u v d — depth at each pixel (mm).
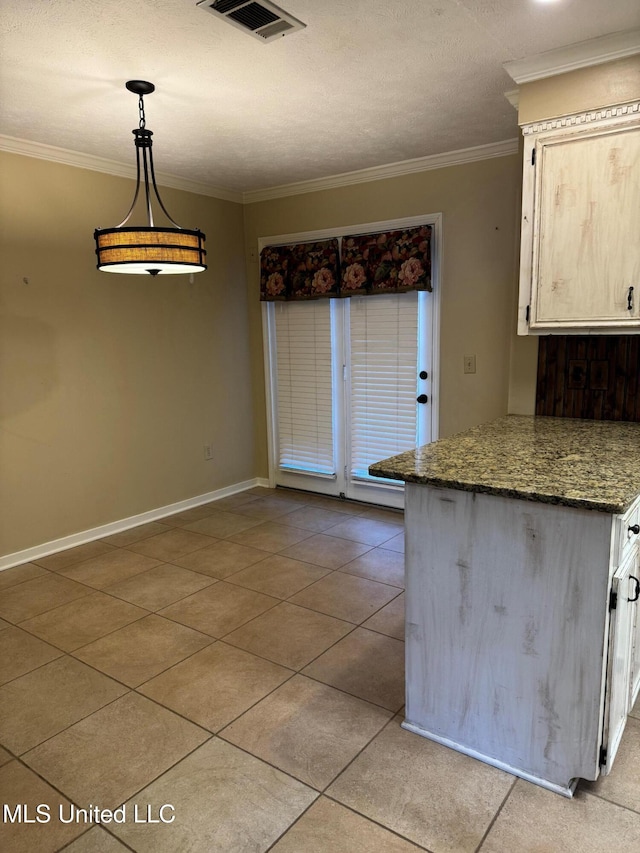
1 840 1629
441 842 1595
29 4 1847
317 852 1570
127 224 3869
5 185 3240
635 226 2309
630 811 1692
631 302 2361
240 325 4777
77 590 3148
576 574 1657
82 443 3770
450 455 2152
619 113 2264
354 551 3641
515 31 2092
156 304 4113
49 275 3488
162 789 1795
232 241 4633
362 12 1937
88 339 3729
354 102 2734
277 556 3580
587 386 2951
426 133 3211
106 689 2291
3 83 2467
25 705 2201
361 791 1775
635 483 1734
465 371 3807
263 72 2395
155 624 2783
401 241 3840
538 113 2422
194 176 4082
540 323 2572
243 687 2293
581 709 1707
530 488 1692
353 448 4477
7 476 3412
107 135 3170
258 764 1891
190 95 2617
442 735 1992
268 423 4926
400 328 4055
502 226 3521
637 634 1980
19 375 3408
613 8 1941
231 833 1633
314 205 4281
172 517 4328
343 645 2580
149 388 4137
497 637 1822
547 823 1652
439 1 1878
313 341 4516
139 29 2021
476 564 1824
